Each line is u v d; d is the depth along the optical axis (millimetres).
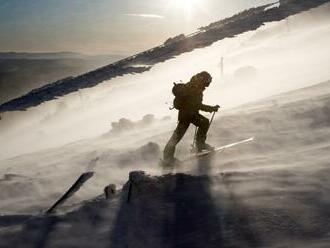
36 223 5457
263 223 4746
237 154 7891
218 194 5605
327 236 4301
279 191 5418
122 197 5895
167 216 5285
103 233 5043
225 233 4699
